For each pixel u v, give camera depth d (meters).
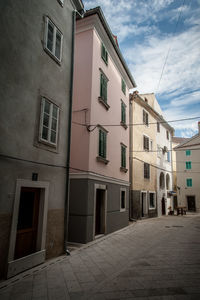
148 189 20.28
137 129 19.05
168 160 27.86
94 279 5.10
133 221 16.84
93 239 9.38
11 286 4.54
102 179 10.62
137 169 18.39
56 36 7.45
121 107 14.42
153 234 11.66
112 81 12.91
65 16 8.05
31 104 5.93
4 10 5.21
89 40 10.52
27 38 5.93
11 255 5.00
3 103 5.02
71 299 4.10
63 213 7.14
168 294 4.32
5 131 5.04
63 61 7.68
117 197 12.75
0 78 4.99
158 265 6.25
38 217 6.24
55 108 7.07
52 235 6.58
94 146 9.95
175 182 35.94
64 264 6.09
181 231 12.93
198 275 5.43
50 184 6.54
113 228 11.86
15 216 5.15
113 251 7.80
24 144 5.60
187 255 7.40
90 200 9.24
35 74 6.17
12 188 5.16
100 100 10.72
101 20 10.61
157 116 24.14
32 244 6.01
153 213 20.83
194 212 29.45
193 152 31.12
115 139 12.93
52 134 6.87
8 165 5.08
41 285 4.66
